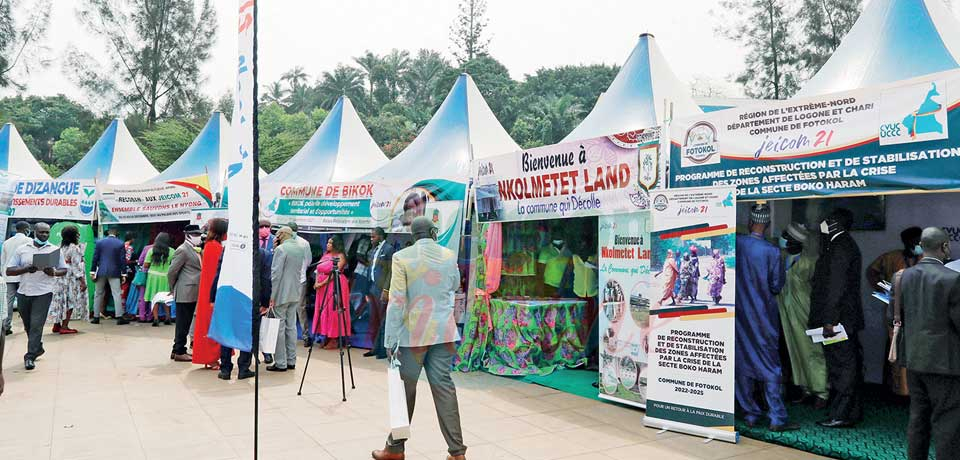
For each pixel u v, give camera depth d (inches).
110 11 1648.6
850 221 202.7
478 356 295.7
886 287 208.8
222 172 476.1
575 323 297.3
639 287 225.0
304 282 327.3
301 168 430.9
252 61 154.4
